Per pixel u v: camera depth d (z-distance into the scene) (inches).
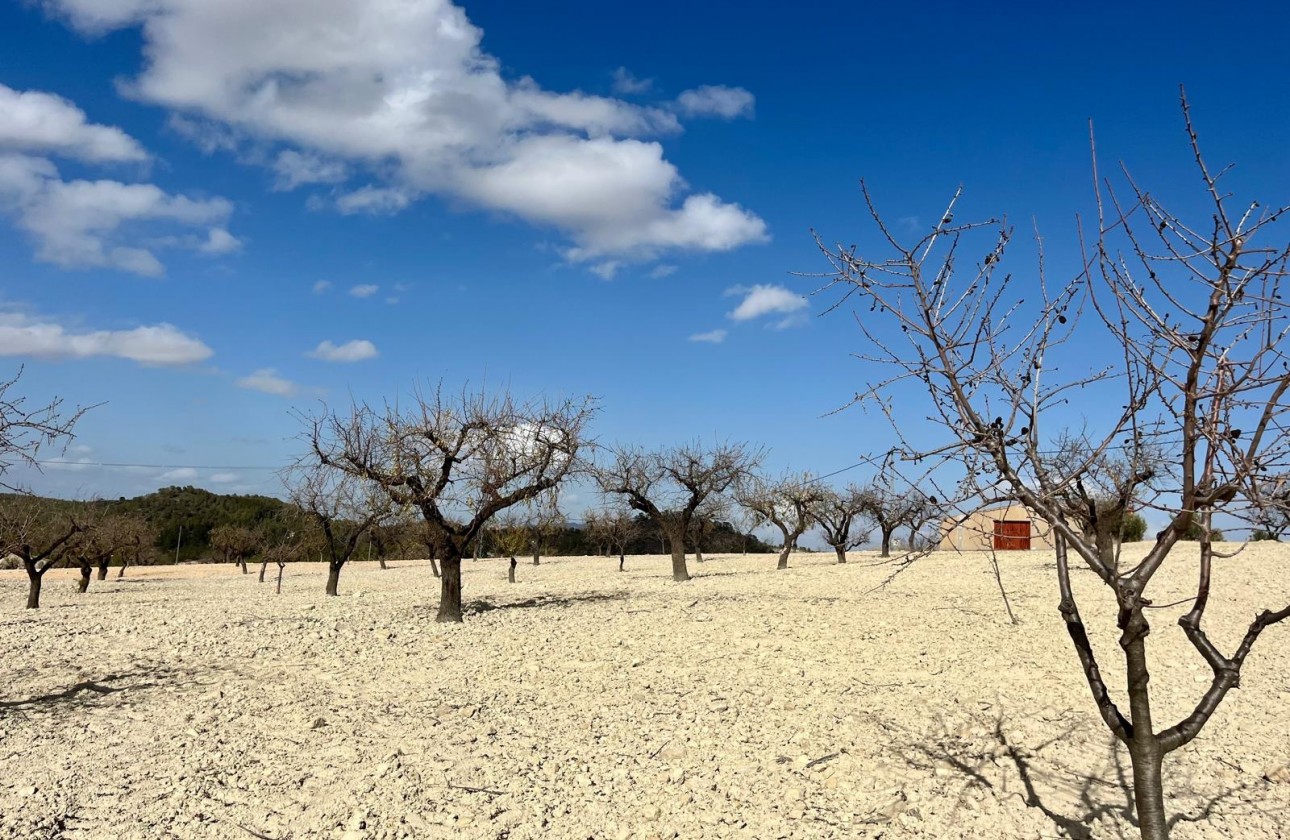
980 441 191.2
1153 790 195.6
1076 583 900.0
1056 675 466.3
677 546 1266.0
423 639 682.8
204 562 2667.3
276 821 298.0
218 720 427.5
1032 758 338.0
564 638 660.7
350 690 492.7
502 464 820.0
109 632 743.1
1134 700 198.5
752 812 295.3
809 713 406.3
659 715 414.3
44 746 387.2
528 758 356.8
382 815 300.7
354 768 349.4
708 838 276.4
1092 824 276.4
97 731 410.9
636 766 343.6
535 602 986.7
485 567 1948.8
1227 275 167.9
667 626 703.7
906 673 481.7
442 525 806.5
